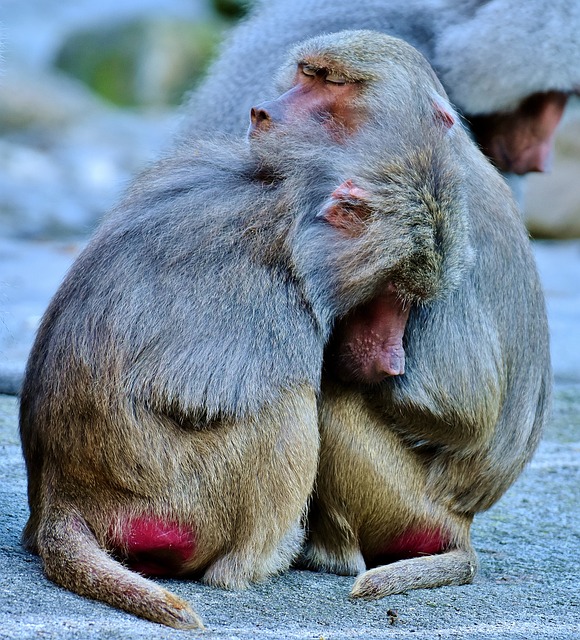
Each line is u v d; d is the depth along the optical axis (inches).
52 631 256.1
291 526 306.7
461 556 335.9
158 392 290.5
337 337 317.1
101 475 295.6
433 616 298.7
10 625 257.4
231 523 301.9
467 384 332.5
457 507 346.6
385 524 336.5
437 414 331.0
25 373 324.8
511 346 346.6
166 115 1776.6
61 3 2176.4
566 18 537.6
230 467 296.5
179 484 294.5
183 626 268.8
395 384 326.0
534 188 1164.5
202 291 294.2
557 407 566.3
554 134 564.4
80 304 302.0
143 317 292.0
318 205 308.0
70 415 298.5
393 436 334.0
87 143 1421.0
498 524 394.9
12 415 479.8
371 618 293.4
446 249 303.9
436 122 330.0
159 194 311.1
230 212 304.2
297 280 302.0
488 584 333.1
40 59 1987.0
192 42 1947.6
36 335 320.2
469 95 540.1
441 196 304.2
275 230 303.3
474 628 290.4
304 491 304.2
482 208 340.2
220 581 305.3
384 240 298.5
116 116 1581.0
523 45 532.1
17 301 725.3
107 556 287.1
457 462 341.4
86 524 297.0
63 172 1278.3
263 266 299.9
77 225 1096.8
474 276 334.0
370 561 349.1
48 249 946.7
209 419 293.7
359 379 316.8
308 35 525.3
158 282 294.7
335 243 303.9
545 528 391.9
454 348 330.0
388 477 331.3
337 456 326.3
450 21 543.8
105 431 293.0
